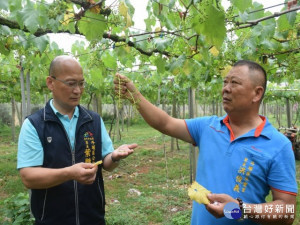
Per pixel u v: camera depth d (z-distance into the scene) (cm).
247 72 167
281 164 157
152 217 444
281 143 161
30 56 373
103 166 211
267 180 162
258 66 170
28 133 183
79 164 167
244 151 164
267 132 165
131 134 1547
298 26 264
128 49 287
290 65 321
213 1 167
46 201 187
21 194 359
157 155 926
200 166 183
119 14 189
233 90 168
